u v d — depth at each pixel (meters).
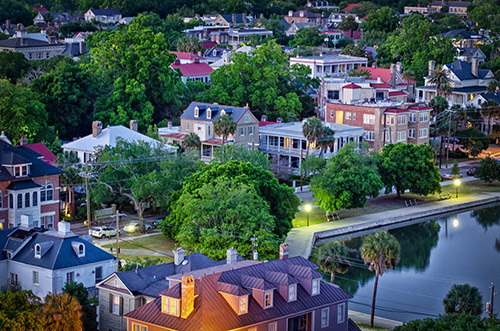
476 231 173.12
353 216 174.62
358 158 173.12
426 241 165.88
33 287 112.88
